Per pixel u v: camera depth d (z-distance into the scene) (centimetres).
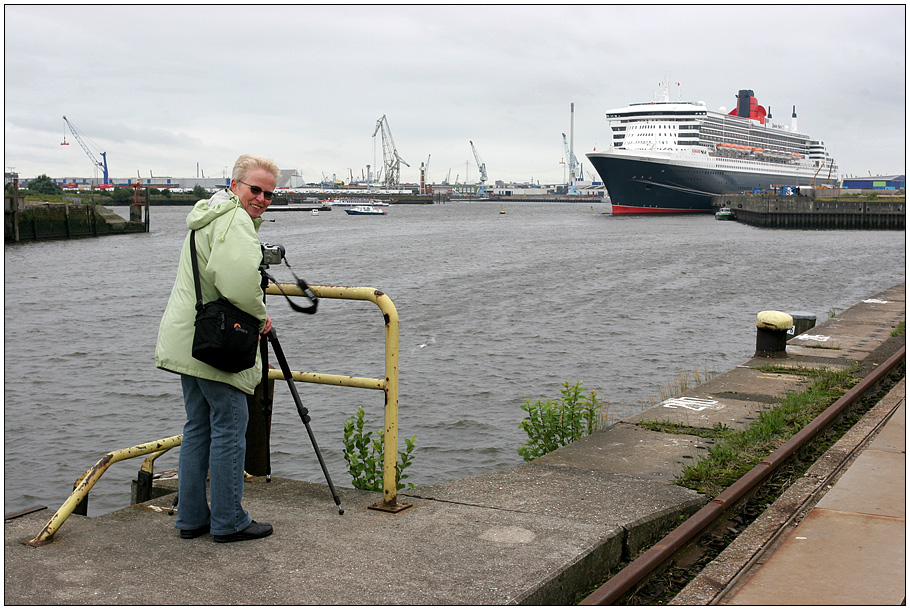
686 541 388
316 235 7400
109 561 334
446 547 352
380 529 377
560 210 17900
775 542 397
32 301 2789
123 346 1914
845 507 436
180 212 14225
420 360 1688
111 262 4519
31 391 1459
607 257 4578
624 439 598
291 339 1959
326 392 1418
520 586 310
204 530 369
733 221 9812
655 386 1437
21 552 343
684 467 502
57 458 1099
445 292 2917
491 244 5900
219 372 350
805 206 8294
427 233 7756
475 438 1158
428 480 991
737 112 12119
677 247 5428
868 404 747
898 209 7931
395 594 302
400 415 1270
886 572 349
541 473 495
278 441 1141
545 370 1588
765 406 699
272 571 324
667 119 10556
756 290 2956
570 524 386
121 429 1235
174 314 357
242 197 367
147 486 460
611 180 10512
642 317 2289
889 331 1171
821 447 598
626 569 342
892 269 3803
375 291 399
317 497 431
